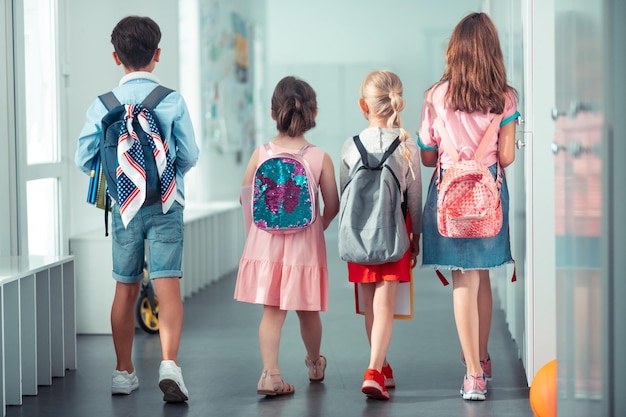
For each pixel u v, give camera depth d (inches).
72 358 187.8
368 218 157.6
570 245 112.1
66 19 236.7
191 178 384.5
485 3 320.5
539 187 168.6
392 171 158.6
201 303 286.4
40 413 153.1
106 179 157.0
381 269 160.6
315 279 161.9
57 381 177.0
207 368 188.4
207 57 384.5
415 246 168.6
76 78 242.7
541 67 167.3
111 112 155.6
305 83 167.9
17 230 199.9
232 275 364.8
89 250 231.1
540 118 167.9
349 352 206.2
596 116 101.2
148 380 177.3
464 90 156.2
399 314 165.3
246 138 478.0
